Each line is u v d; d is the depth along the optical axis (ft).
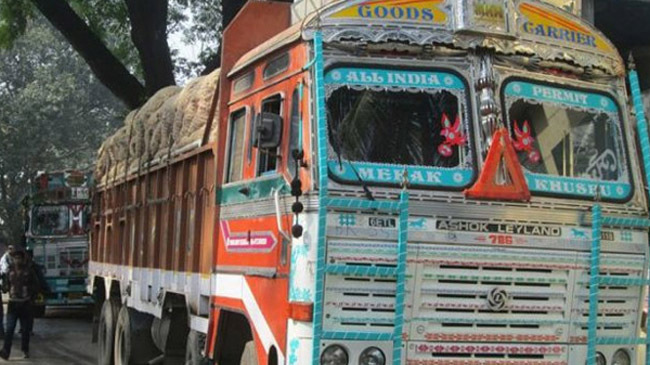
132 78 69.51
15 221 151.23
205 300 25.34
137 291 34.99
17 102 153.48
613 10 36.06
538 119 19.67
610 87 20.97
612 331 19.42
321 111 17.37
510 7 19.72
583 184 19.56
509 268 18.22
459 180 18.25
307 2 23.21
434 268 17.69
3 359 46.83
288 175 19.06
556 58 20.12
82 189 77.30
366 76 18.61
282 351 18.52
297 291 17.80
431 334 17.65
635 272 19.69
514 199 18.30
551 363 18.56
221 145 24.02
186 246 27.91
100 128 165.89
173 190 30.17
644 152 19.54
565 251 18.74
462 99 19.02
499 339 18.10
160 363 35.35
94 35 68.18
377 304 17.34
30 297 47.88
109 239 42.93
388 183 17.80
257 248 20.67
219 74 25.50
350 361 17.16
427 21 19.11
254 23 24.52
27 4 70.74
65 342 57.36
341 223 17.17
